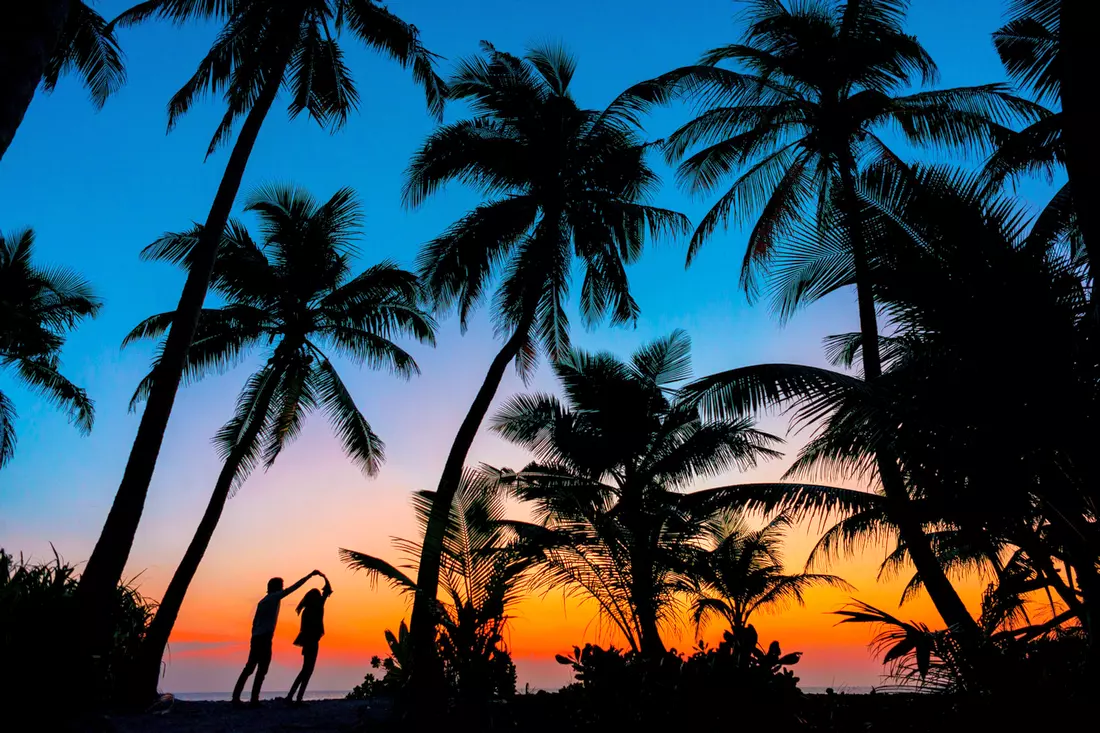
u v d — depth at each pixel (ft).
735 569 53.11
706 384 25.07
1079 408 19.35
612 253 52.37
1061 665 21.88
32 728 22.48
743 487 34.27
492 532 30.76
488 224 47.98
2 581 24.76
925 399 20.83
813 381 23.12
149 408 31.53
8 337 66.95
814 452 27.81
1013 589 29.37
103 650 27.66
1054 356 19.81
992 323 20.38
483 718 25.55
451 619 27.73
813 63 47.19
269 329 55.83
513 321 52.26
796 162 49.44
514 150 49.88
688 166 50.34
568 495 43.37
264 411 51.01
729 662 23.84
